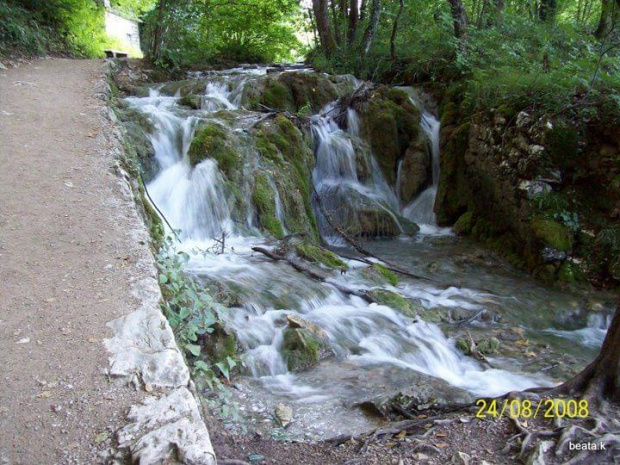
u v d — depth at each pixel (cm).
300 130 983
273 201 820
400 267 792
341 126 1095
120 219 475
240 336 495
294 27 1966
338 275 677
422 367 516
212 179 798
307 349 494
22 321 318
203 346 464
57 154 619
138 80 1273
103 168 591
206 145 830
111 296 349
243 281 597
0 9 1159
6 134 664
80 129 713
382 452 326
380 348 529
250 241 759
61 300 341
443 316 626
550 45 948
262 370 472
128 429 235
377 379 461
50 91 888
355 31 1453
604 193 756
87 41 1580
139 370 275
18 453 224
